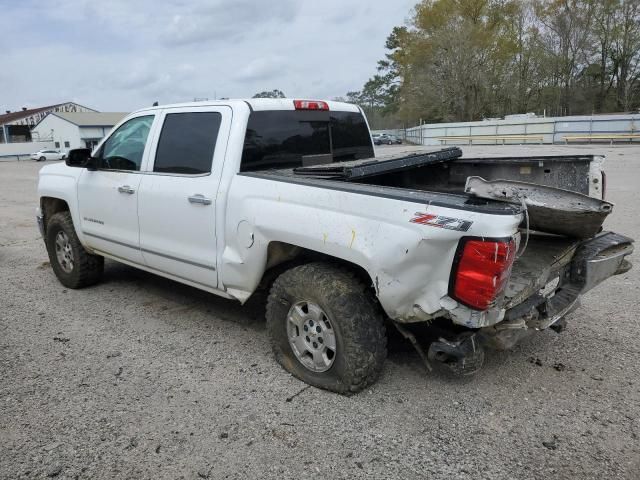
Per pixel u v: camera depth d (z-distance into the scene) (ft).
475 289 9.29
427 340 11.03
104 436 10.38
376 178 15.65
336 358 11.34
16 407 11.39
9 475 9.34
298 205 11.56
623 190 39.65
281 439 10.21
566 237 13.29
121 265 22.20
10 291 19.15
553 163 13.93
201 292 18.66
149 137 15.24
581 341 14.10
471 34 179.22
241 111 13.39
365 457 9.68
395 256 10.03
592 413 10.90
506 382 12.12
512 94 188.55
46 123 210.79
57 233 19.20
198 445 10.08
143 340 14.71
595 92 189.67
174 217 14.30
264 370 12.85
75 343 14.58
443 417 10.82
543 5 189.57
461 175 15.97
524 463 9.46
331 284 11.16
